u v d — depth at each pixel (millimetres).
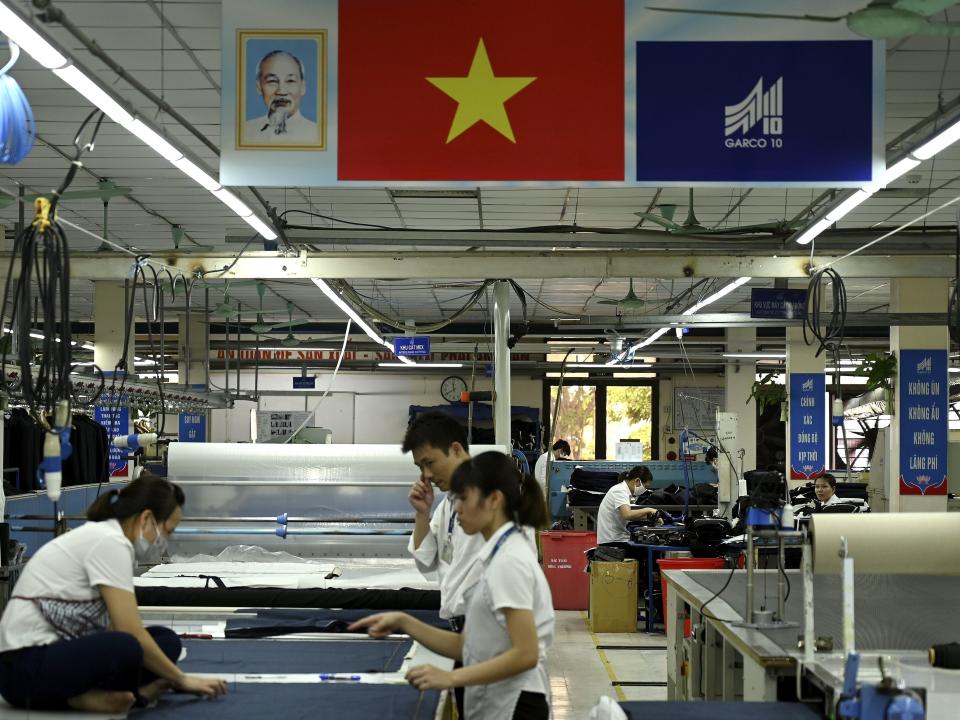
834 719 3238
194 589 5480
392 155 5160
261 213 7984
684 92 5160
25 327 3990
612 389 24859
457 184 5207
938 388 12539
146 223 12461
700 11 5164
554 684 7289
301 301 19156
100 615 3488
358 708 3471
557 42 5188
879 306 18969
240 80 5176
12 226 12031
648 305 18453
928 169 9555
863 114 5141
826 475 10367
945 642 4031
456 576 3848
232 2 5195
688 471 14352
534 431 20281
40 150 9289
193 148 9250
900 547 3717
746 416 21109
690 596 5293
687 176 5141
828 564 3717
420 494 4305
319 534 7082
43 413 4102
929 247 8820
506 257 9305
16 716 3326
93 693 3365
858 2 5109
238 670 4105
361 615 5301
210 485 7219
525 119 5164
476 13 5191
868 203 10953
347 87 5176
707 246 8914
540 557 9531
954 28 4688
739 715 3438
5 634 3393
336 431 24875
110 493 3639
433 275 9328
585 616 10062
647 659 8109
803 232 8062
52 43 4516
